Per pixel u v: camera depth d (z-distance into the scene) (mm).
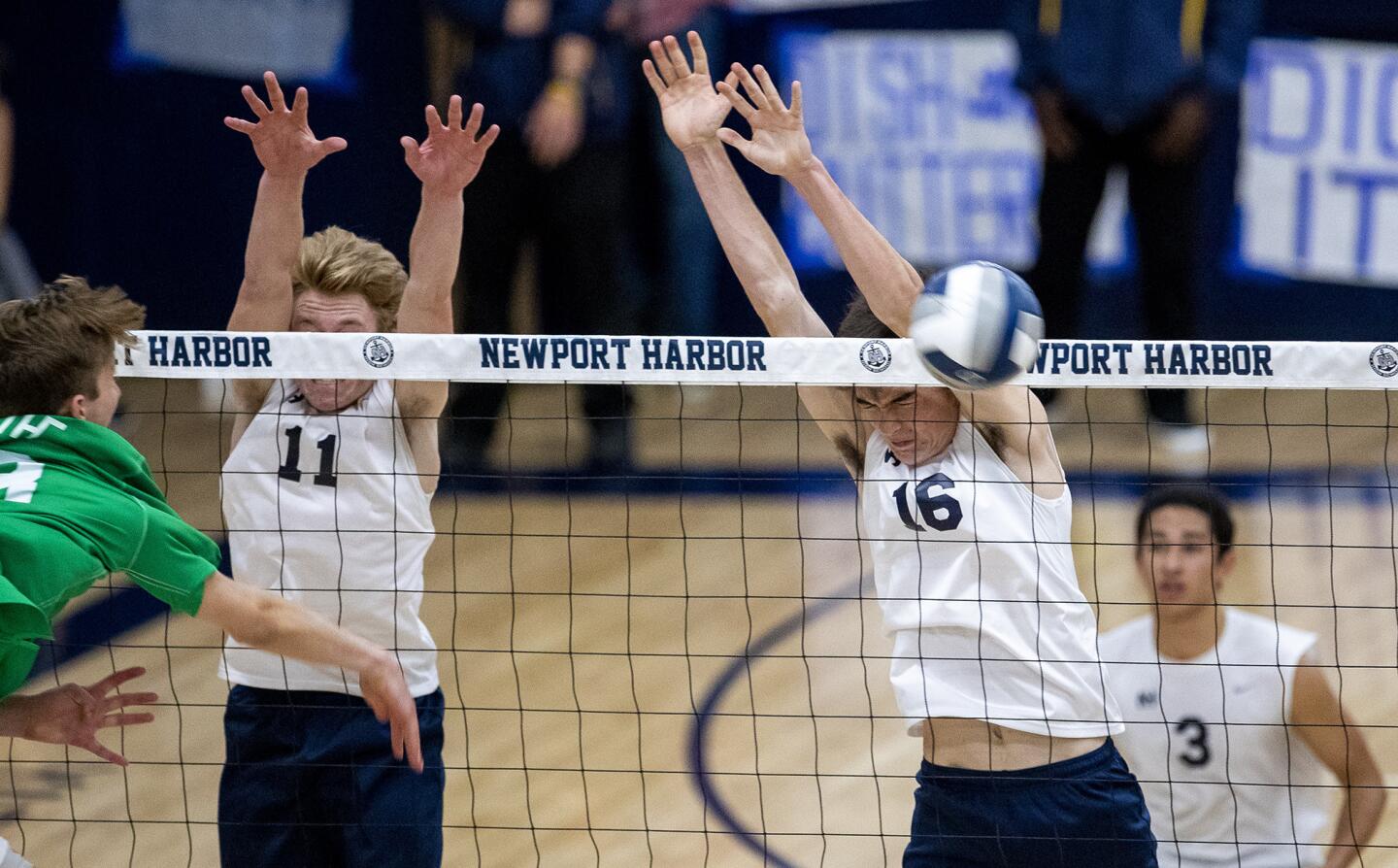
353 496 7844
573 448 20453
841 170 23109
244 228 23734
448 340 7387
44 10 22266
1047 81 19234
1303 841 8727
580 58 18922
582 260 19734
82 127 22766
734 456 20156
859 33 22734
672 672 13805
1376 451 19312
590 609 15328
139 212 23328
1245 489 18125
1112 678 9016
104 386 6652
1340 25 22188
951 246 23016
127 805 10523
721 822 11211
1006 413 7250
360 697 7863
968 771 7312
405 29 24188
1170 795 8828
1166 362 7199
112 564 6102
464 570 16469
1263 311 23188
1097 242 22906
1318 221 22781
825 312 23406
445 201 7562
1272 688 8727
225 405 22109
